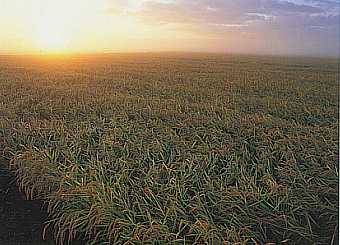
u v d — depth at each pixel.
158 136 9.94
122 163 7.80
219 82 24.80
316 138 10.09
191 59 57.31
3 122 11.36
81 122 11.52
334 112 14.35
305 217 5.92
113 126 11.25
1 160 8.98
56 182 7.04
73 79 26.52
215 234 5.11
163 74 31.08
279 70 35.81
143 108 14.37
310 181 7.30
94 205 5.83
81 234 6.00
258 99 17.41
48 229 6.44
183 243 5.21
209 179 6.94
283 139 9.77
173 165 7.70
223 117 13.16
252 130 10.86
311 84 23.78
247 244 5.35
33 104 15.95
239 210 6.01
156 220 5.48
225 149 8.84
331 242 5.33
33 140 9.76
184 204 6.18
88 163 7.85
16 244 6.02
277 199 6.34
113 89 21.06
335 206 6.06
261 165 7.89
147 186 6.61
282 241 5.32
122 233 5.36
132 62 48.88
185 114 13.66
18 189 7.89
